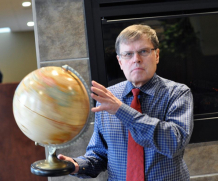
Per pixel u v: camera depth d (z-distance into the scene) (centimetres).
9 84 200
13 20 355
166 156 121
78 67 184
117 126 129
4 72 399
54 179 185
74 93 95
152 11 185
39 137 96
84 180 186
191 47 188
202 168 194
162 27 187
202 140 190
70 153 185
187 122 117
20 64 401
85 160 134
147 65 120
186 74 189
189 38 188
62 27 183
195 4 187
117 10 183
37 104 92
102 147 140
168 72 188
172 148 110
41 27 182
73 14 183
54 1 182
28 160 200
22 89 95
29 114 93
